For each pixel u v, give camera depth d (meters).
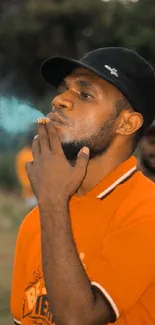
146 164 4.97
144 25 34.75
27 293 2.70
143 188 2.64
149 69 2.68
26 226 2.83
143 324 2.52
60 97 2.63
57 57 2.64
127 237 2.48
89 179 2.66
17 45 37.03
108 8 35.75
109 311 2.45
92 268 2.50
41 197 2.51
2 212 16.22
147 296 2.50
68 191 2.52
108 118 2.62
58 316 2.42
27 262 2.79
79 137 2.60
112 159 2.66
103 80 2.62
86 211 2.62
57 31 36.53
